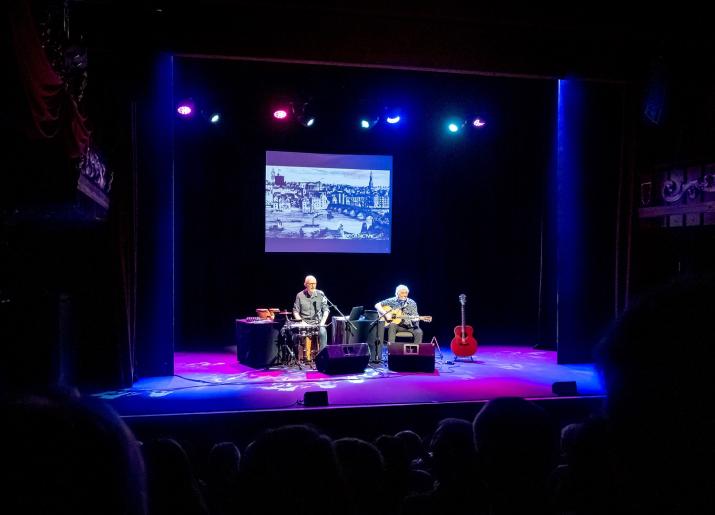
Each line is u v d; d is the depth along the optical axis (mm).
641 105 7715
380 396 5945
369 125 8969
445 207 9852
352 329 8078
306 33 6703
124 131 6691
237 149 9227
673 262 7578
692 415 404
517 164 9891
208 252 9344
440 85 9023
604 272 8211
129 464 560
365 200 9430
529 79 8906
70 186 4500
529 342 10164
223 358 8516
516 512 1866
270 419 5324
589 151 8133
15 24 3420
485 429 1896
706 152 6887
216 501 2680
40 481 497
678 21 6613
